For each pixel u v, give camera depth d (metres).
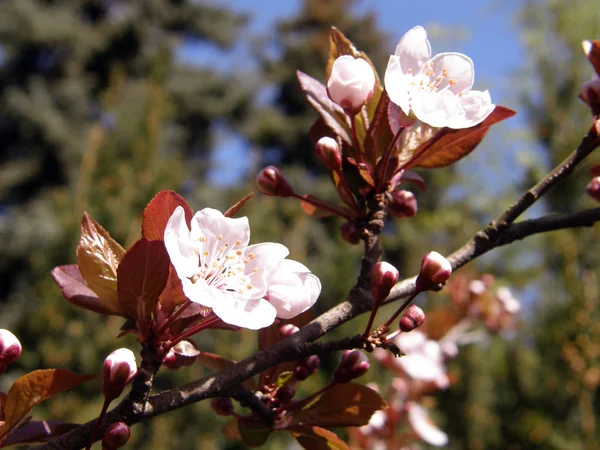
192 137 1.86
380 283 0.16
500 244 0.19
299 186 1.82
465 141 0.20
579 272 0.62
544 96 0.71
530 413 0.60
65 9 1.78
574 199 0.65
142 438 0.59
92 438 0.15
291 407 0.19
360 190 0.19
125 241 0.62
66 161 1.56
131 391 0.15
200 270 0.16
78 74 1.69
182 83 1.78
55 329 0.55
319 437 0.18
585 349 0.58
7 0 1.63
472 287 0.41
